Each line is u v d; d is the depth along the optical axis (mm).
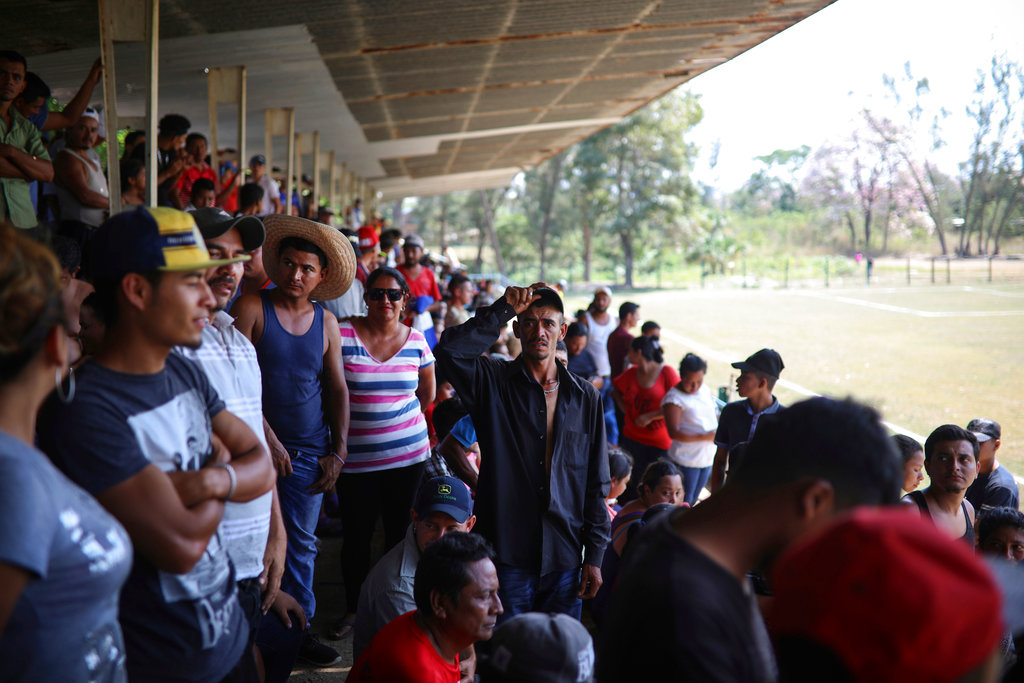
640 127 60812
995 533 3428
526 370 3648
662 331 27875
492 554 2775
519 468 3596
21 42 7133
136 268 1749
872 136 83938
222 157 13445
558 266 81125
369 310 4500
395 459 4562
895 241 84250
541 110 15688
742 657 1399
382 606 3371
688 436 6609
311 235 3762
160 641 1867
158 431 1829
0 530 1313
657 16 8805
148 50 5262
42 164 4902
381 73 10641
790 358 21078
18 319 1368
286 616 2762
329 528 6246
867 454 1385
